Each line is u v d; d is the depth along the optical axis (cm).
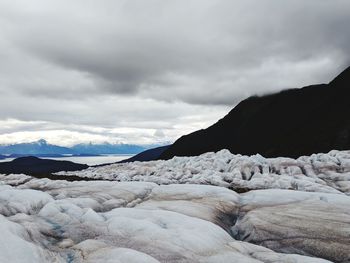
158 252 1247
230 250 1351
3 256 980
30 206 1972
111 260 1095
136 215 1778
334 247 1491
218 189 2797
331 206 2136
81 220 1684
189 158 6762
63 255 1202
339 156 4981
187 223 1650
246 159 5316
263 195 2553
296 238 1620
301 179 4050
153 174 5981
